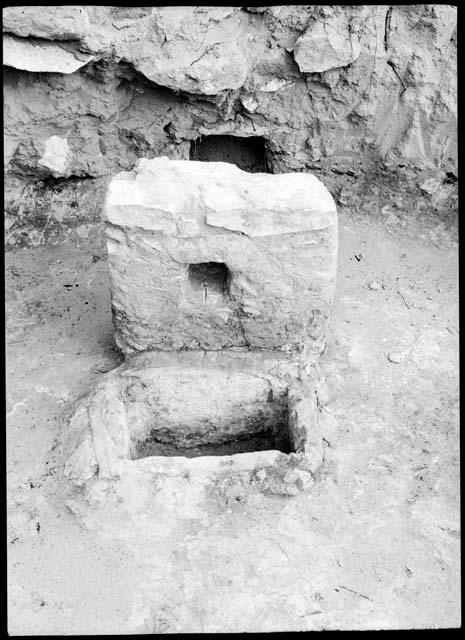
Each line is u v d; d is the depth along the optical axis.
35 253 5.00
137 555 3.32
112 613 3.13
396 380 4.14
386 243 5.06
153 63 4.61
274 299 3.90
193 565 3.27
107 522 3.43
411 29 4.69
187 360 4.08
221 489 3.50
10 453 3.77
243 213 3.62
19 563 3.32
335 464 3.66
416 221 5.17
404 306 4.61
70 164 4.90
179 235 3.67
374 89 4.86
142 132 5.04
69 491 3.57
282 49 4.77
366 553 3.32
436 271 4.88
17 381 4.15
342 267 4.87
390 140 5.04
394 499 3.53
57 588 3.22
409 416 3.94
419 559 3.30
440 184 5.10
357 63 4.75
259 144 5.36
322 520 3.44
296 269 3.79
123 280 3.83
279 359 4.09
